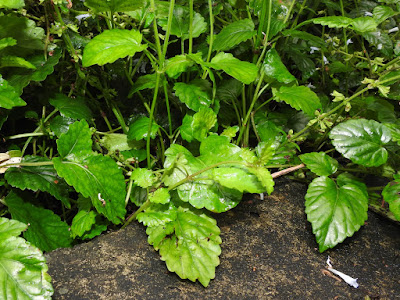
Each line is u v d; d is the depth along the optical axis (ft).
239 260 0.98
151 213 1.01
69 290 0.85
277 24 1.23
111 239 1.02
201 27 1.27
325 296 0.90
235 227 1.09
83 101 1.26
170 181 1.03
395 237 1.12
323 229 0.99
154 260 0.96
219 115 1.41
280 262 0.99
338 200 1.03
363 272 0.99
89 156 0.99
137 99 1.49
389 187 1.00
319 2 1.69
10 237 0.77
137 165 1.23
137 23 1.32
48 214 1.05
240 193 1.03
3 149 1.22
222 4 1.45
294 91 1.19
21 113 1.24
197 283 0.91
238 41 1.15
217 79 1.43
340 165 1.38
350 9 1.85
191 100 1.10
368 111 1.37
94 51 0.93
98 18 1.27
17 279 0.73
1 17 0.98
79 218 1.03
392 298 0.92
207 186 1.02
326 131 1.35
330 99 1.63
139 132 1.12
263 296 0.89
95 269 0.92
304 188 1.28
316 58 1.66
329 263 1.00
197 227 1.01
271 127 1.33
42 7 1.15
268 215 1.14
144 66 1.57
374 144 1.06
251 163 0.88
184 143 1.34
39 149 1.25
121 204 1.00
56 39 1.15
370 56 1.64
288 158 1.25
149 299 0.85
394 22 1.70
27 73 1.06
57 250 0.97
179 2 1.44
